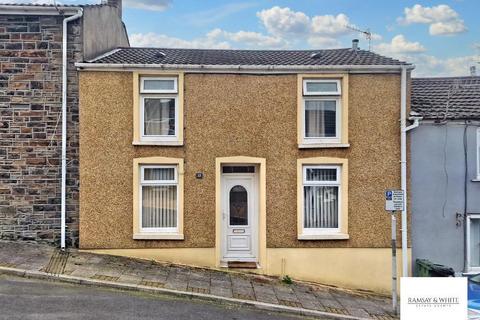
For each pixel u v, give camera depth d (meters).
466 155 13.95
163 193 13.48
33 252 12.66
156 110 13.49
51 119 13.34
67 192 13.30
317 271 13.44
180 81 13.30
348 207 13.52
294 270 13.38
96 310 9.41
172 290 10.90
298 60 14.85
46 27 13.36
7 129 13.25
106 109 13.20
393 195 11.45
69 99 13.37
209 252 13.32
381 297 13.02
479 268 13.93
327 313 10.80
